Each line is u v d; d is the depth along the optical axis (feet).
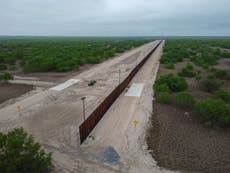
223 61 216.13
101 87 117.91
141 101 93.81
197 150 55.47
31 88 116.16
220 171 47.21
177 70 169.37
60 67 166.71
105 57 248.73
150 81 132.05
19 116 77.97
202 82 113.29
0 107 87.10
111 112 81.15
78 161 50.80
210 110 70.54
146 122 72.38
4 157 40.29
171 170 47.52
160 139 61.16
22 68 182.29
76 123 71.97
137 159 51.62
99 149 55.93
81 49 323.98
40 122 72.90
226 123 67.56
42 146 57.52
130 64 202.69
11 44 468.34
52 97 100.07
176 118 75.97
